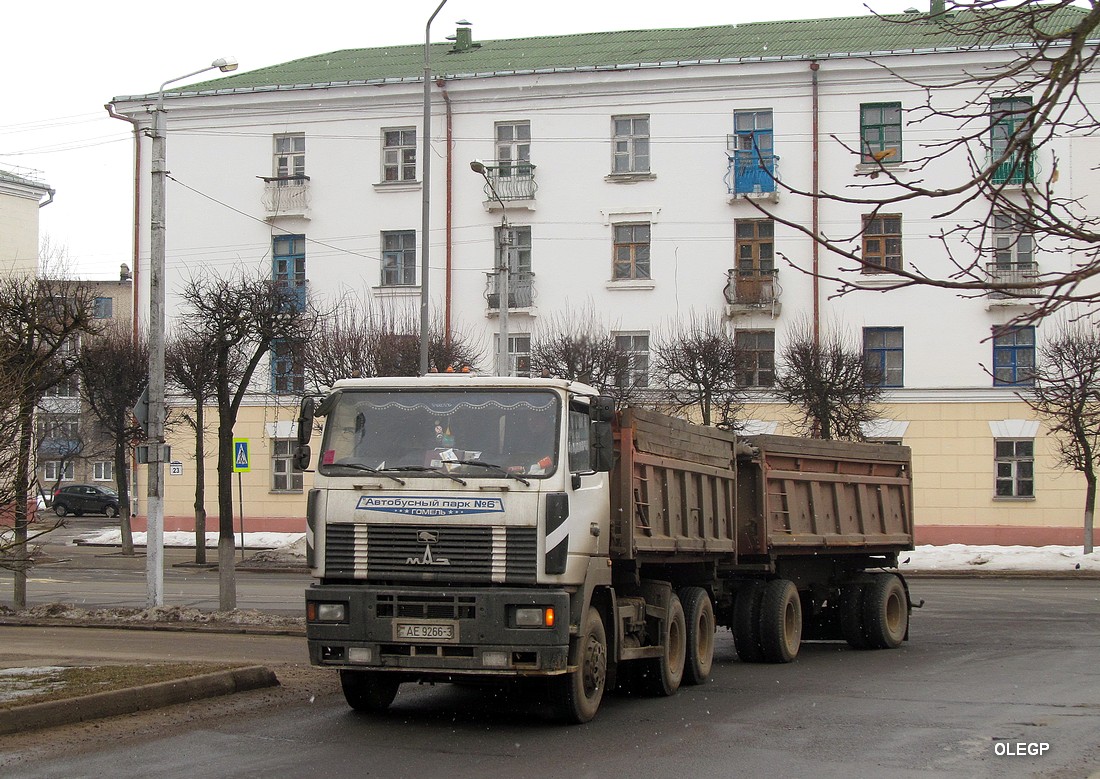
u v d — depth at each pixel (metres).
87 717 10.84
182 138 44.91
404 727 10.95
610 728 11.00
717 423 36.53
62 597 24.88
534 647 10.50
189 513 44.75
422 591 10.72
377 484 11.09
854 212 39.94
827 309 40.03
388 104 43.56
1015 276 37.81
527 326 42.19
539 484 10.89
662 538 13.10
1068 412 33.97
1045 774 8.98
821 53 40.31
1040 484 38.97
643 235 41.81
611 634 11.95
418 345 34.69
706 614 14.71
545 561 10.74
